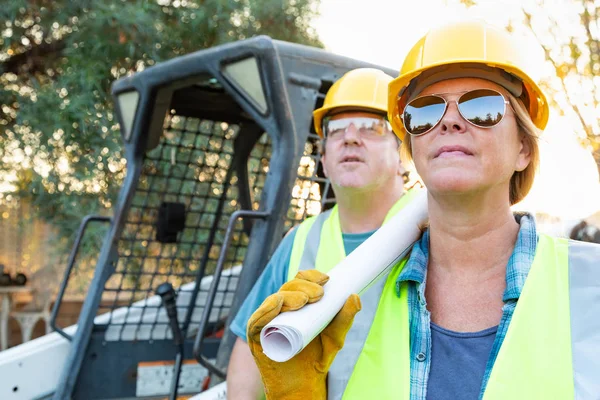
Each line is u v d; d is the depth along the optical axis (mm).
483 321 1173
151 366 3078
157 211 3305
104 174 5770
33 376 3023
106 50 5746
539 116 1264
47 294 6184
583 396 1031
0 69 6109
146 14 5738
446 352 1157
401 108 1363
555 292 1131
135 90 2906
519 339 1092
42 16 5996
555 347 1078
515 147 1197
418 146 1194
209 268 5109
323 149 2137
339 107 2004
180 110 3279
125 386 3082
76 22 5992
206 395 2178
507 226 1225
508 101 1174
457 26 1200
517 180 1319
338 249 1847
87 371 3031
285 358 1083
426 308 1220
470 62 1154
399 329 1218
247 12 6434
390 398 1159
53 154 5734
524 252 1182
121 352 3107
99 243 5594
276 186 2328
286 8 6484
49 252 6273
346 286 1171
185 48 6363
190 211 3414
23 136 5801
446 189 1141
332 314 1143
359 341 1293
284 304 1107
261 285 1833
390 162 1968
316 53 2412
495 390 1063
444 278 1235
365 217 1961
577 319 1098
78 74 5594
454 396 1108
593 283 1123
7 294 5754
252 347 1163
